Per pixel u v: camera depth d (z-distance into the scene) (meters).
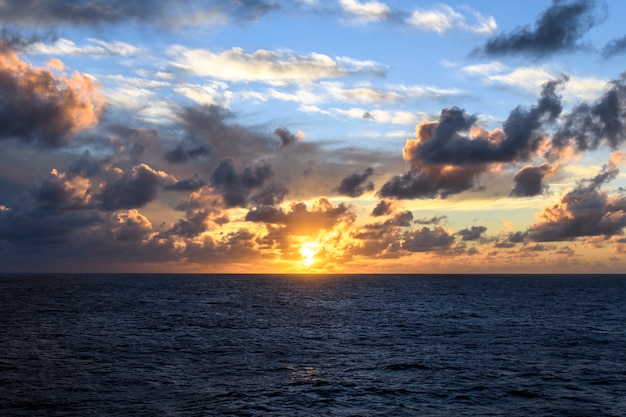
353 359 40.91
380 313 82.31
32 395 28.69
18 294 125.31
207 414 25.92
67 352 42.25
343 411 26.88
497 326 64.38
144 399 28.38
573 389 31.53
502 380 33.75
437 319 72.88
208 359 40.25
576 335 55.88
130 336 52.44
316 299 118.56
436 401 28.86
